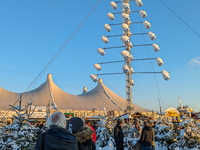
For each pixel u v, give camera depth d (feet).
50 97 117.29
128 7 55.57
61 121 7.55
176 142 26.17
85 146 9.30
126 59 52.54
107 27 57.47
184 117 29.07
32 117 68.54
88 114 105.50
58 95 122.42
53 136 6.79
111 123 39.73
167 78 51.80
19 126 17.47
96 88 153.07
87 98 135.44
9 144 16.02
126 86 57.21
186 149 24.54
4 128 17.38
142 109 124.36
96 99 134.51
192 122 27.20
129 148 25.35
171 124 34.58
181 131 25.82
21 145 16.78
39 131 21.59
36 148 6.82
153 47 54.60
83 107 114.01
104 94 142.92
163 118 37.88
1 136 16.40
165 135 26.78
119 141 26.58
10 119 52.90
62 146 6.67
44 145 6.72
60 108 104.88
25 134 17.72
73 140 7.07
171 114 52.08
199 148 24.26
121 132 26.99
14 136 16.63
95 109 113.50
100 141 34.86
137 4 57.47
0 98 105.19
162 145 27.09
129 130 42.65
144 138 21.93
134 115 59.47
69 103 115.24
